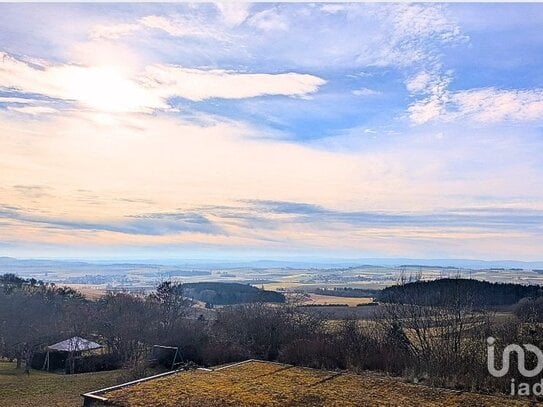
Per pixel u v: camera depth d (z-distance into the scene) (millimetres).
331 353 23297
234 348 29266
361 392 16797
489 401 15656
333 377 19281
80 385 24359
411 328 26375
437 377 18547
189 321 36125
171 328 34438
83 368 34531
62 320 40844
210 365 27781
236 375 19750
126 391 17281
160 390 17328
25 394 22453
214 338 31234
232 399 16047
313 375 19672
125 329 36250
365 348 23562
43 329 38812
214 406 15328
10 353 39000
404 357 22094
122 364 34156
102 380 25703
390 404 15266
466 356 20297
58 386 24312
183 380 18844
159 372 26047
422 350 23312
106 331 38375
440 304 27734
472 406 15094
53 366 35688
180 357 28844
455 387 17484
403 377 19312
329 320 31531
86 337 39562
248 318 32156
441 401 15648
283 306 37031
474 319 25969
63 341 37406
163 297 42906
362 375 19828
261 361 23219
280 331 29516
